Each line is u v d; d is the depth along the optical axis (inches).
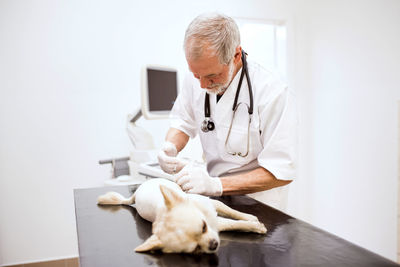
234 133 46.4
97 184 87.7
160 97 69.3
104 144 87.7
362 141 83.8
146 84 63.1
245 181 39.6
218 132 47.6
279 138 41.2
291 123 42.2
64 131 84.2
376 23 78.3
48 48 81.1
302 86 105.2
